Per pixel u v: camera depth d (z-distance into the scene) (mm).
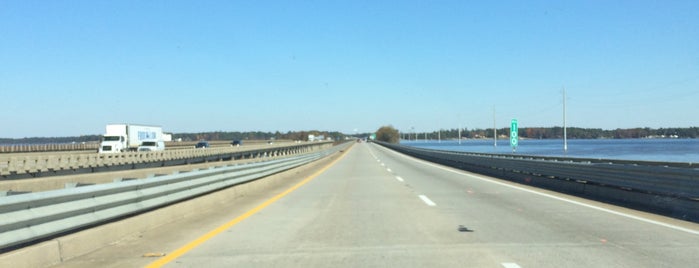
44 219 7172
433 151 49750
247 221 11562
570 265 7242
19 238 6594
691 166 14945
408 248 8492
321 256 7957
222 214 12750
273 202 15398
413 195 17234
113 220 9633
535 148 93500
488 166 29484
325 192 18562
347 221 11492
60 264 7406
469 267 7184
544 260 7551
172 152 56938
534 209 13250
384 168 36219
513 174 25125
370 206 14266
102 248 8570
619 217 11680
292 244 8906
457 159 38469
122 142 69438
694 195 11477
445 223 11078
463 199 15852
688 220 11180
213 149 67125
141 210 10133
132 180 9883
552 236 9438
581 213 12406
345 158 57844
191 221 11555
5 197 6477
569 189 18344
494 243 8844
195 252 8297
